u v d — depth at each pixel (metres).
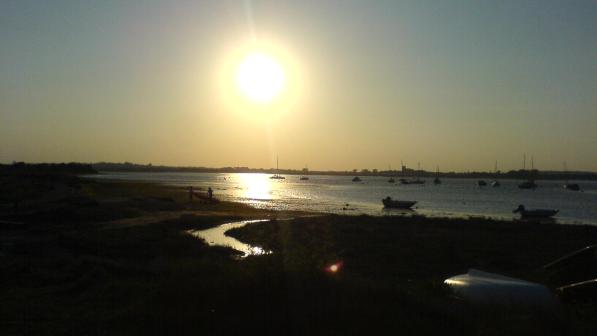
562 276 18.91
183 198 70.56
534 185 165.12
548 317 12.06
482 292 13.09
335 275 12.12
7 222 32.44
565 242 32.66
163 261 21.83
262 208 63.78
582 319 13.08
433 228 39.81
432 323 10.25
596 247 19.06
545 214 63.81
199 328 9.95
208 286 11.19
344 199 95.06
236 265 14.51
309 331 9.62
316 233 35.16
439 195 119.00
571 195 125.00
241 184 171.38
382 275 20.61
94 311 12.34
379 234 34.69
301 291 10.85
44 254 23.09
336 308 10.16
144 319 10.55
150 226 34.81
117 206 48.91
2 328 10.80
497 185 184.62
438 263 24.19
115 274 18.12
